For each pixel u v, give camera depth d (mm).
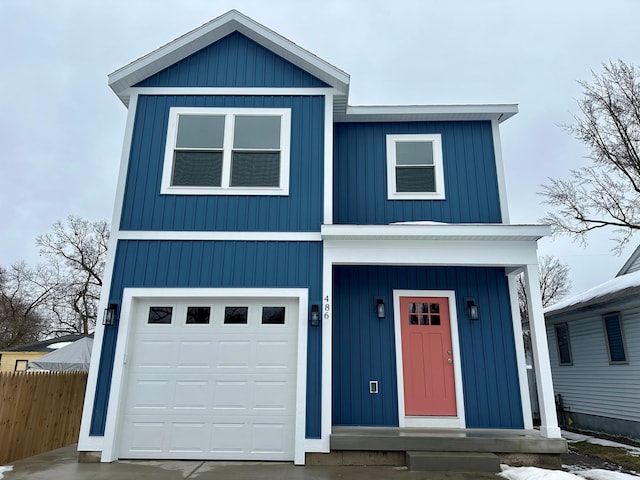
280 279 6309
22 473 5039
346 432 5918
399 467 5383
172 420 5898
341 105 7488
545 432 5652
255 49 7449
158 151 6906
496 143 7824
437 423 6469
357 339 6883
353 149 7914
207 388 6020
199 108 7137
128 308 6164
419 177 7754
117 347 5984
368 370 6742
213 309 6320
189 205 6645
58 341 21281
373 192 7684
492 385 6637
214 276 6332
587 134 14344
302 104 7141
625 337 8961
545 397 5758
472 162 7770
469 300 7016
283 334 6207
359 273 7188
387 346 6852
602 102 13977
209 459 5738
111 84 7109
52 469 5230
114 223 6516
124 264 6359
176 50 7211
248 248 6453
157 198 6668
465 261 6297
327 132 6961
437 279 7156
